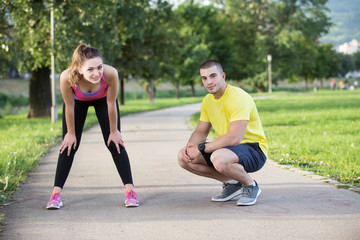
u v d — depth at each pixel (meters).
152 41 25.34
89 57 3.71
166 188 4.98
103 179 5.57
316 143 8.16
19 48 17.42
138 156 7.54
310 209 3.91
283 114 17.30
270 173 5.68
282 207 4.00
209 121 4.39
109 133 4.27
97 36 16.19
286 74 56.47
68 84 3.96
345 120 13.46
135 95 54.97
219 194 4.36
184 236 3.23
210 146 4.11
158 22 20.56
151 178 5.58
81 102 4.17
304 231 3.29
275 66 53.28
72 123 4.18
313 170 5.73
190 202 4.30
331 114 16.17
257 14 51.75
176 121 15.91
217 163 3.99
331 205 4.03
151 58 25.83
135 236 3.27
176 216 3.79
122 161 4.25
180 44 27.02
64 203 4.32
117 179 5.56
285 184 5.02
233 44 51.09
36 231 3.42
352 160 6.26
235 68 48.06
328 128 11.09
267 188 4.84
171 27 27.33
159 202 4.32
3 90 58.12
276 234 3.23
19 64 17.94
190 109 25.44
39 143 9.12
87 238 3.24
